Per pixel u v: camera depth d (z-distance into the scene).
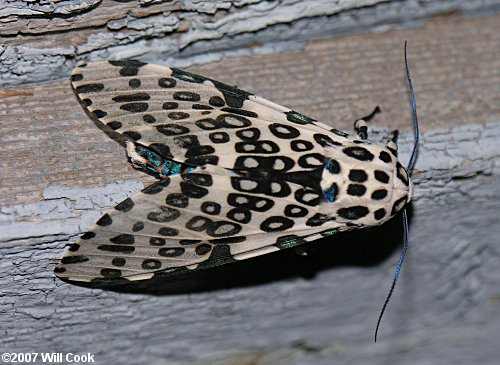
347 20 0.28
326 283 0.28
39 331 0.28
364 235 0.28
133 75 0.27
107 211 0.27
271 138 0.27
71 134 0.27
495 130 0.28
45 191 0.27
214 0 0.27
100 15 0.27
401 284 0.28
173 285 0.28
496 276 0.28
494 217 0.28
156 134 0.27
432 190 0.28
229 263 0.28
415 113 0.28
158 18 0.27
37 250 0.27
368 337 0.27
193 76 0.27
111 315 0.28
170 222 0.27
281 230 0.27
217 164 0.27
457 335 0.27
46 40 0.27
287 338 0.27
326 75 0.28
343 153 0.27
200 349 0.27
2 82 0.27
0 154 0.27
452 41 0.29
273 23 0.28
